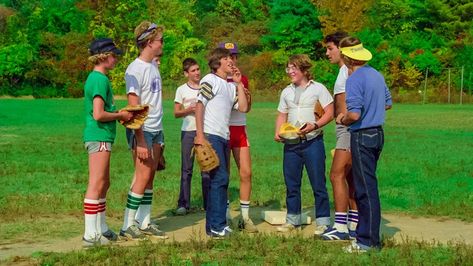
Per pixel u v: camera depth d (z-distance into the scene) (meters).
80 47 55.16
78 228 7.57
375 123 6.06
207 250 6.26
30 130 23.02
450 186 10.49
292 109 7.29
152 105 6.95
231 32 65.81
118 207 8.87
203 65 54.56
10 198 9.39
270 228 7.70
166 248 6.28
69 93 54.59
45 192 9.98
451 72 49.81
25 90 54.09
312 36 54.34
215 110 7.00
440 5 53.44
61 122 27.28
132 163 13.54
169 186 10.65
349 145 6.70
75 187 10.52
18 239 7.03
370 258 5.81
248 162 7.63
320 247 6.30
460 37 52.81
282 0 55.41
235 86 7.25
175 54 57.47
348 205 7.07
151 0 59.16
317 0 55.12
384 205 9.07
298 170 7.36
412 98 47.81
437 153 15.50
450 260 5.70
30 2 66.31
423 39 53.19
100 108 6.45
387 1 55.09
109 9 57.25
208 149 6.85
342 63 6.92
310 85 7.23
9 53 53.66
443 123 26.92
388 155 15.00
